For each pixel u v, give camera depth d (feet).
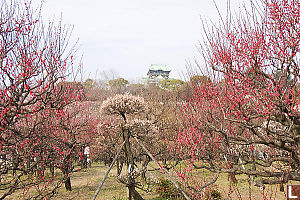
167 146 34.35
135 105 32.40
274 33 15.93
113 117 39.93
